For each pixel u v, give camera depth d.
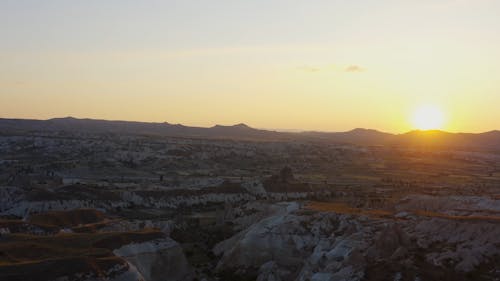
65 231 79.62
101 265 60.28
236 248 80.06
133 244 72.44
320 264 66.88
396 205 100.12
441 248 62.03
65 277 56.62
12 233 74.00
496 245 59.81
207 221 108.81
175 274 74.75
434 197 100.12
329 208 91.69
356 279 58.25
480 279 54.53
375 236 68.25
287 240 77.81
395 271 57.44
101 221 89.50
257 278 72.69
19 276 54.78
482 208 88.19
